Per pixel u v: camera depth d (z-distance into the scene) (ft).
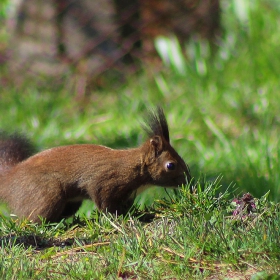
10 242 22.53
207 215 22.82
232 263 19.70
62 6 51.21
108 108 48.26
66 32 51.47
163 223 22.76
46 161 26.55
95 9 50.96
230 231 21.18
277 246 19.98
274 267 19.21
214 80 46.85
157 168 26.96
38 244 22.97
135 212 25.81
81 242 22.76
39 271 20.10
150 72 50.34
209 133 42.27
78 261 21.02
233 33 50.80
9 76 52.03
